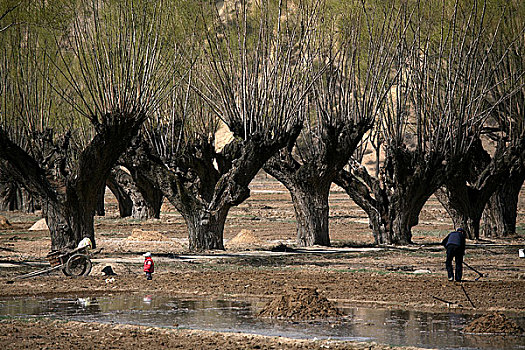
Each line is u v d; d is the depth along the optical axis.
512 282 44.66
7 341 26.52
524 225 118.81
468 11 88.50
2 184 157.00
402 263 59.75
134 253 67.94
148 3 68.31
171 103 80.31
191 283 45.22
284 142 72.81
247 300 38.28
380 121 87.12
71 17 65.62
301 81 73.50
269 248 76.94
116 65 64.50
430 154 83.62
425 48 82.25
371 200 85.38
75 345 25.80
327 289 41.75
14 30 67.06
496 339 26.97
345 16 77.25
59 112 95.81
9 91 69.69
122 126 64.25
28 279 47.88
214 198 73.12
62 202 64.75
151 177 73.56
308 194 81.38
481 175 94.31
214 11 72.75
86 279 47.78
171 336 27.70
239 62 71.88
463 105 84.00
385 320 31.42
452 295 38.84
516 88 87.50
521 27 90.75
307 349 25.19
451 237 45.75
